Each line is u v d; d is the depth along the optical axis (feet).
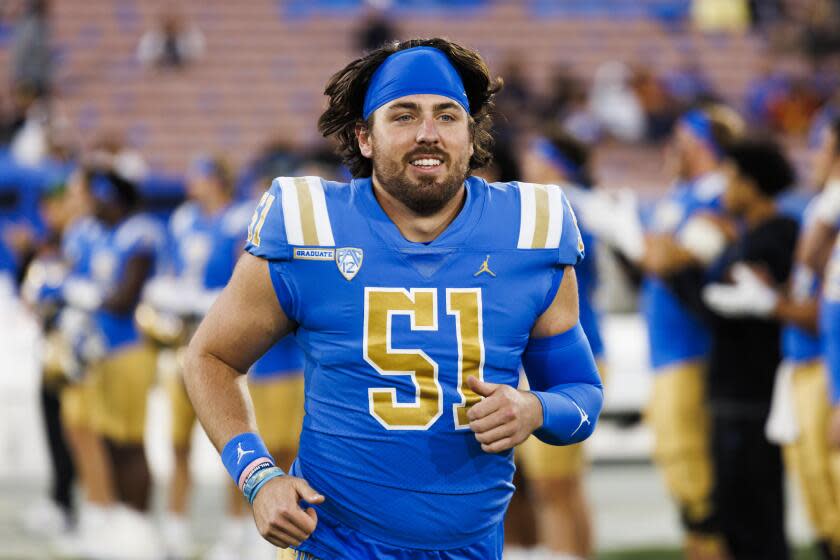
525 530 66.95
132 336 79.66
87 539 82.48
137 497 79.61
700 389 65.57
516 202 32.76
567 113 180.45
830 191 57.62
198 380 32.40
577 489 62.64
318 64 205.57
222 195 82.33
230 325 32.24
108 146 88.12
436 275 31.60
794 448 60.29
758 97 193.57
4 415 106.63
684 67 207.72
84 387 82.43
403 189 31.19
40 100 184.75
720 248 62.39
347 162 35.06
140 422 79.92
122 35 204.74
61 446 87.92
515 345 32.37
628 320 107.76
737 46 213.66
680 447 66.13
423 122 31.12
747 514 60.23
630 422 109.70
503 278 31.99
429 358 31.35
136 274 79.20
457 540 32.04
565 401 32.24
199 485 104.27
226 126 198.08
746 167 60.49
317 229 31.55
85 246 81.51
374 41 200.03
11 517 91.35
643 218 84.23
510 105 175.01
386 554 31.83
